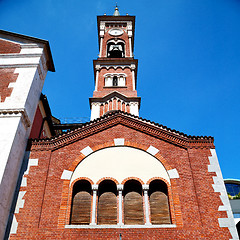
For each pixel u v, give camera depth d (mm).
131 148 15180
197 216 12555
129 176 13984
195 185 13523
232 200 30469
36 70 17266
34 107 16578
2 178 12180
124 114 16734
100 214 13188
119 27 41062
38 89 17516
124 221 12969
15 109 14719
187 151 14906
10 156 13094
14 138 13641
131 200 13633
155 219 13016
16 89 15930
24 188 13477
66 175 14047
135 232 12141
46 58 19078
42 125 20984
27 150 15008
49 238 11961
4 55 17922
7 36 19297
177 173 14047
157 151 14969
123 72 34094
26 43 18906
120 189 13570
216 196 13141
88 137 15672
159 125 16000
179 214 12633
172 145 15219
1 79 16547
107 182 14102
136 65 35281
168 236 11992
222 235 11953
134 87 32469
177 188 13508
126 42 38719
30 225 12289
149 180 13867
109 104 30172
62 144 15234
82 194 13828
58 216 12648
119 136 15711
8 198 12688
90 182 13820
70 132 15695
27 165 14359
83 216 13102
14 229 12172
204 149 14930
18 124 14234
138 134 15797
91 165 14469
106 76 33625
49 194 13328
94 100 30641
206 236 11945
